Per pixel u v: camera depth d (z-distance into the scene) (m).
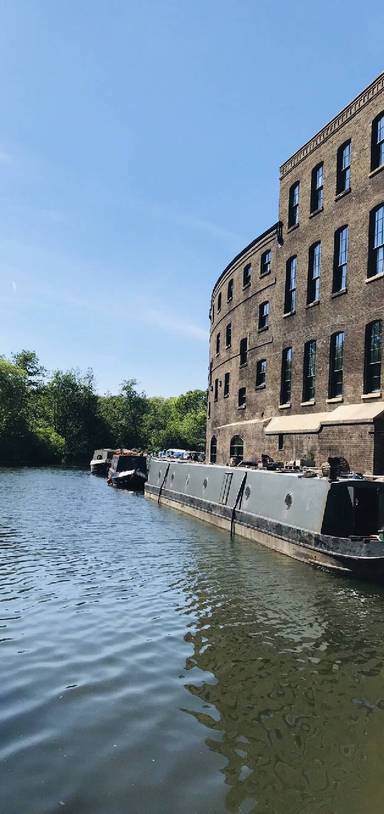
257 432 24.59
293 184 23.20
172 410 89.38
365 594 9.58
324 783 4.30
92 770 4.37
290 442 21.25
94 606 8.77
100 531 16.81
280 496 13.84
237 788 4.20
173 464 25.50
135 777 4.30
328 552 11.04
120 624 7.92
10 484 37.09
